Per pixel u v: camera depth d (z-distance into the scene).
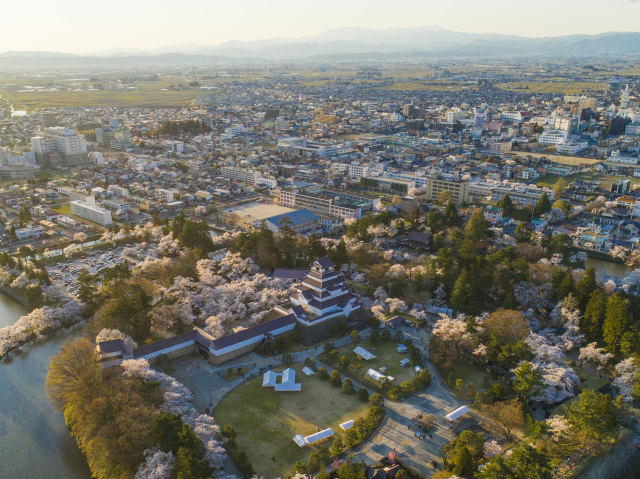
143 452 199.88
